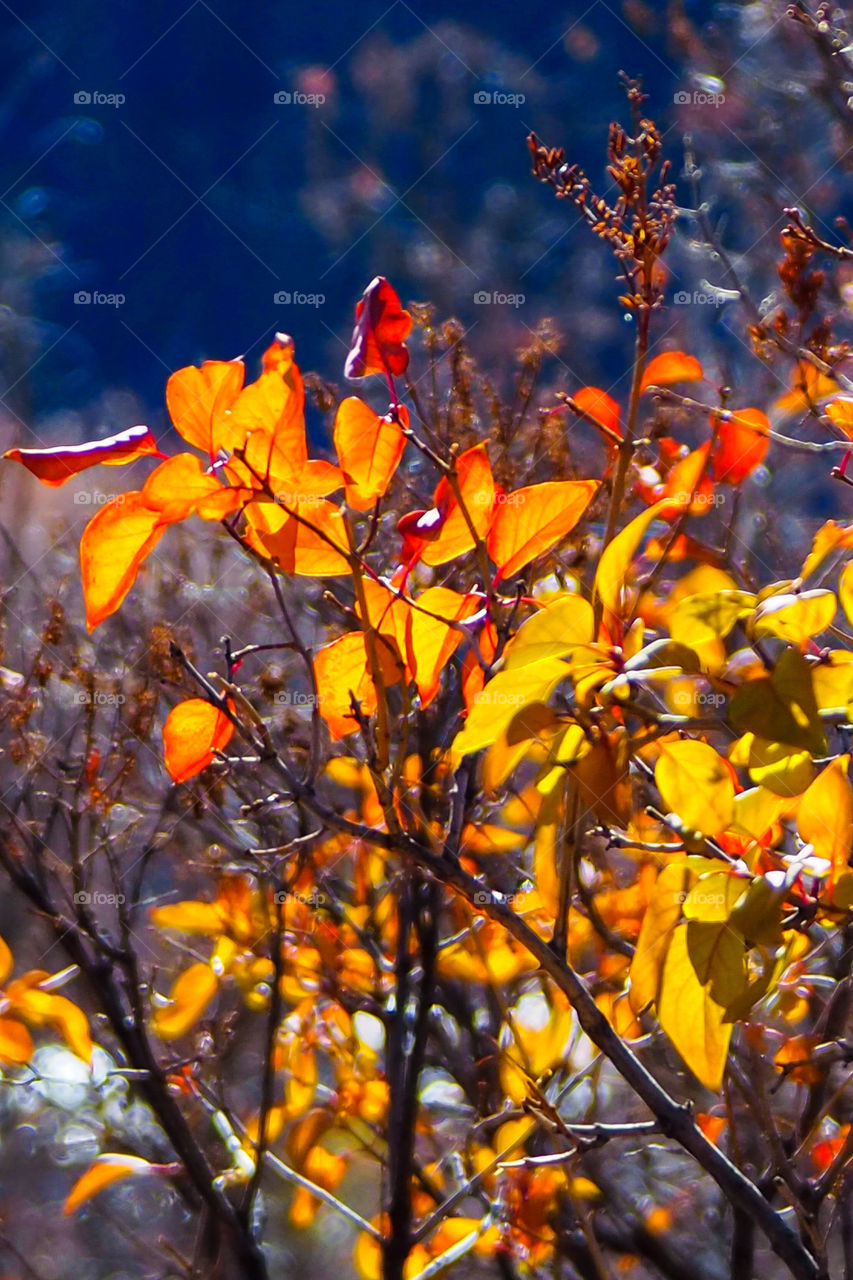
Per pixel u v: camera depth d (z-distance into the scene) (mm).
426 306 2449
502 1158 2443
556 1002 2424
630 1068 2191
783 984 2289
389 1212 2463
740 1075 2270
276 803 2188
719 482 2316
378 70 9562
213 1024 2559
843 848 2174
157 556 2594
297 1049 2545
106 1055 2529
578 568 2400
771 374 2557
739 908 2156
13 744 2426
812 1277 2176
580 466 2494
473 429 2434
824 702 2180
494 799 2473
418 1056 2471
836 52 2555
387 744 2176
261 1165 2457
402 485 2492
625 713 2186
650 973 2180
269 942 2510
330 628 2533
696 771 2164
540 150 2215
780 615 2172
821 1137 2459
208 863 2537
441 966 2514
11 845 2439
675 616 2166
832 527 2195
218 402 2160
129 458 2164
